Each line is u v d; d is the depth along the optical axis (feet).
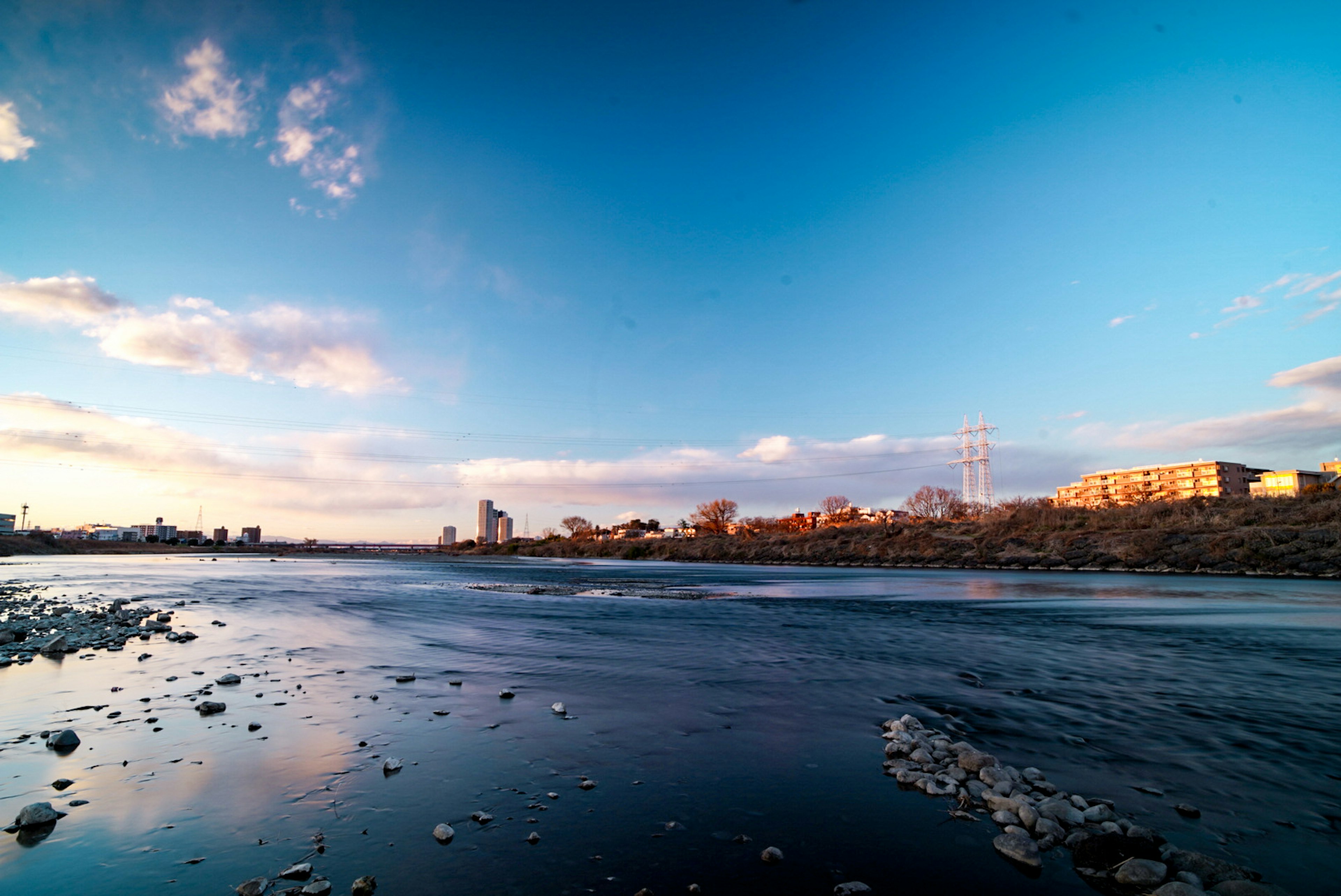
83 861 17.52
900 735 29.17
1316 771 25.11
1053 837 19.11
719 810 21.48
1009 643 58.39
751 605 96.02
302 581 148.25
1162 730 30.58
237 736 28.89
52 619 69.56
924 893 16.19
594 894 15.94
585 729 30.89
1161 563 184.03
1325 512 183.21
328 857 17.80
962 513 368.07
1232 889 15.79
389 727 30.71
